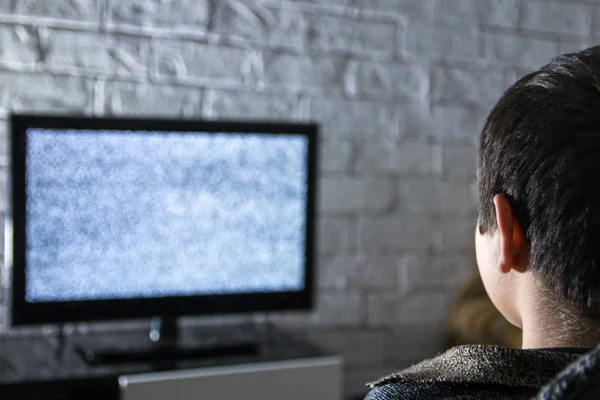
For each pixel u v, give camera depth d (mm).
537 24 2590
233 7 2219
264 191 2010
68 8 2057
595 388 347
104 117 1842
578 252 469
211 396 1768
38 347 1926
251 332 2123
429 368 471
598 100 475
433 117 2471
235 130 1960
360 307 2410
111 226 1882
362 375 2424
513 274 528
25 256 1812
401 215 2449
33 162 1798
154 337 2008
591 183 465
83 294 1876
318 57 2318
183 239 1947
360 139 2381
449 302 2518
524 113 503
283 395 1839
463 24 2490
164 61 2160
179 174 1925
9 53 2012
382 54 2393
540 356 445
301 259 2066
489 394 442
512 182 503
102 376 1703
